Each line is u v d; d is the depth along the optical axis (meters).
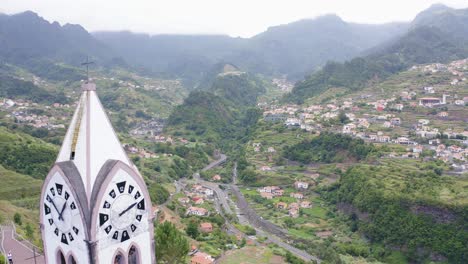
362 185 178.12
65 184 32.28
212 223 159.50
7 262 62.81
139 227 34.62
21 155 187.50
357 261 139.75
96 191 31.64
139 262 34.91
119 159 34.09
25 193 150.88
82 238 31.88
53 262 35.00
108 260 32.66
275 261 116.19
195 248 118.62
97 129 33.09
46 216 34.81
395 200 157.12
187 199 194.88
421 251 139.50
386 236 150.62
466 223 138.50
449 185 165.12
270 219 179.50
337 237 160.50
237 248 131.00
